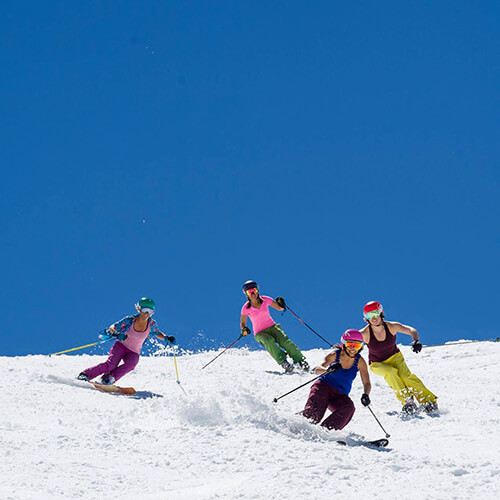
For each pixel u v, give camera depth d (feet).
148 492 26.63
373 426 47.50
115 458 32.04
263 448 33.35
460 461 32.45
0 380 55.42
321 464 30.32
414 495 25.64
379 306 54.13
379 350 54.08
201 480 28.32
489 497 25.41
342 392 42.39
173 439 35.94
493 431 42.57
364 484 27.37
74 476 28.40
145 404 49.75
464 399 56.65
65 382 56.90
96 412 45.65
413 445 39.34
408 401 52.01
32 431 37.76
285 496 25.46
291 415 40.98
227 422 39.75
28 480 27.35
